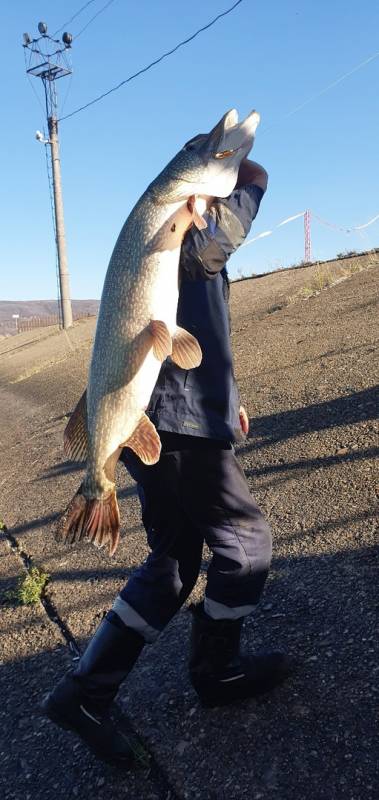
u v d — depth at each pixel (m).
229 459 2.44
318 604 3.14
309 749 2.39
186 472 2.38
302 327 8.35
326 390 5.75
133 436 2.28
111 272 2.31
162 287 2.22
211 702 2.68
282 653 2.75
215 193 2.26
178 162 2.27
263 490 4.43
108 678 2.46
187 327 2.38
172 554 2.52
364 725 2.40
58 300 27.98
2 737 3.00
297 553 3.60
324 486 4.18
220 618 2.51
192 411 2.33
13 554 5.02
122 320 2.26
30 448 8.41
